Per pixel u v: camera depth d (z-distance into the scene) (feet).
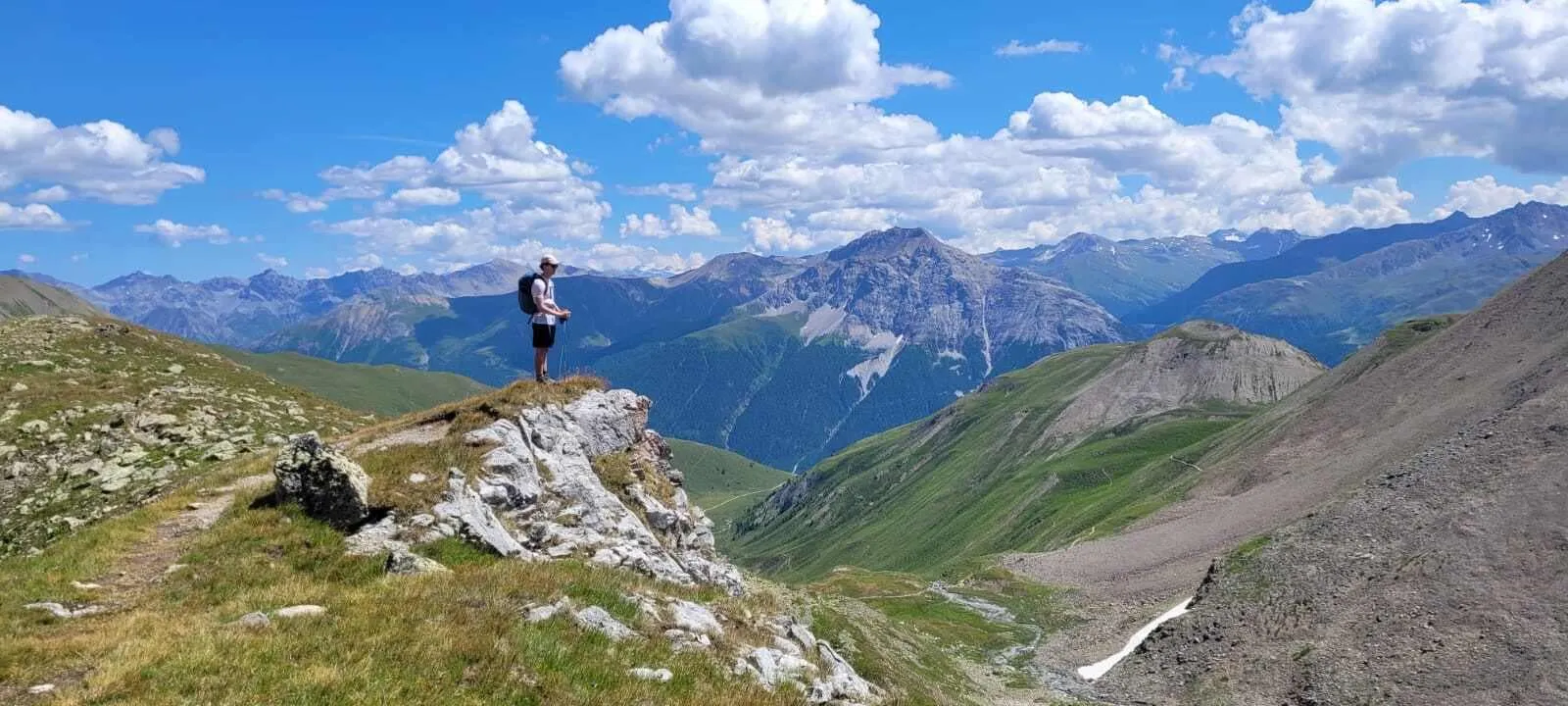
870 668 252.21
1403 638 290.56
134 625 57.41
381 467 89.40
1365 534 366.63
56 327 202.90
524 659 55.47
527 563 76.74
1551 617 269.03
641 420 127.44
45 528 118.11
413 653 53.52
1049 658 397.19
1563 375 416.26
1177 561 493.77
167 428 154.20
